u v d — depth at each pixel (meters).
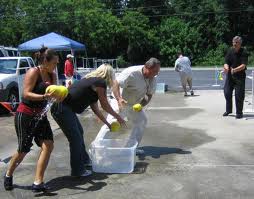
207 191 5.42
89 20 50.72
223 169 6.34
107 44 52.22
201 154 7.24
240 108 10.62
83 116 11.77
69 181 5.87
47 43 22.06
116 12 60.16
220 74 22.52
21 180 5.98
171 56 54.25
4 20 48.16
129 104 6.79
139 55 54.06
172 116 11.43
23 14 50.47
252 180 5.83
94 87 5.75
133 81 6.56
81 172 6.00
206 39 55.34
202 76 31.36
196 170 6.30
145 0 61.75
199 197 5.22
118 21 52.19
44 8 50.84
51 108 5.69
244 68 10.48
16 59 14.36
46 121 5.43
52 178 6.02
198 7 55.72
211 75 32.44
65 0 50.97
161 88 18.25
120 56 51.56
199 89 19.39
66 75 17.58
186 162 6.73
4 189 5.60
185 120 10.72
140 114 6.91
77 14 50.50
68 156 7.31
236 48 10.46
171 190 5.48
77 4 51.94
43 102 5.37
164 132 9.25
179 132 9.22
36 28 50.47
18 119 5.33
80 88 5.74
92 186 5.65
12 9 48.75
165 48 54.06
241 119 10.55
